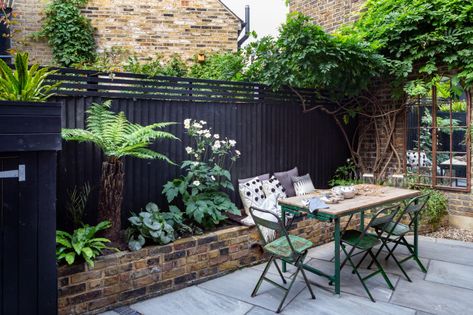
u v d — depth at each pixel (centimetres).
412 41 535
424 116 571
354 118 647
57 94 343
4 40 628
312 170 585
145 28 720
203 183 420
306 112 571
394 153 603
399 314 287
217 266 366
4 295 195
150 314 290
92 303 289
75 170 351
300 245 323
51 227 210
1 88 251
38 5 670
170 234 338
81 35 672
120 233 341
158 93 412
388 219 340
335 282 321
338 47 484
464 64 506
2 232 194
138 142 334
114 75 377
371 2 600
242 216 435
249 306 303
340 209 324
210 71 663
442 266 391
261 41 510
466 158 523
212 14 756
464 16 481
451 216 538
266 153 520
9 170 195
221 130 468
